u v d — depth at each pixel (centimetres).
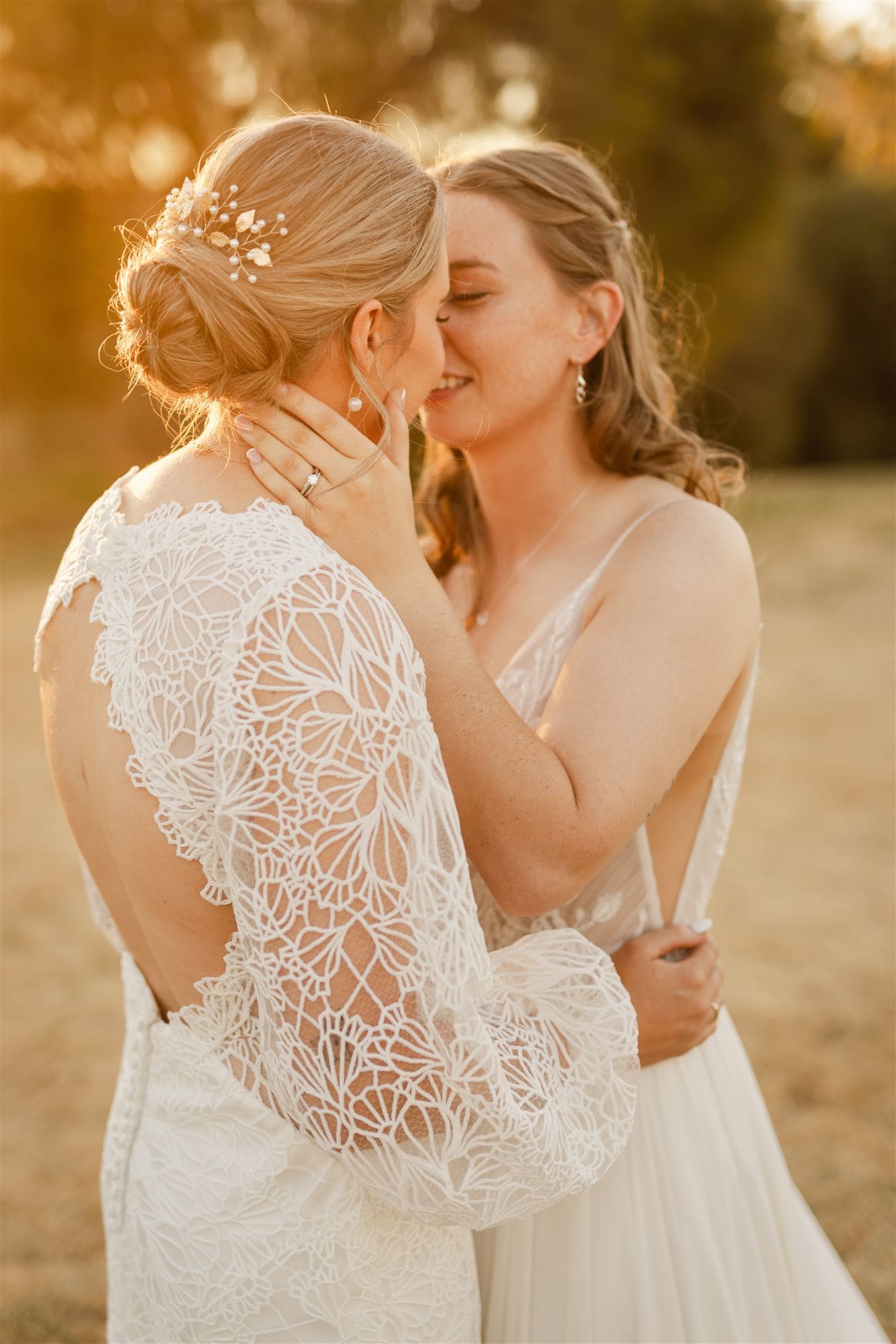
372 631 111
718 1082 171
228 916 118
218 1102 127
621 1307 157
